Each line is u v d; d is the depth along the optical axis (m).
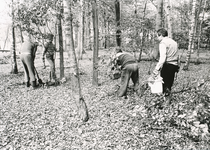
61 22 8.00
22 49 7.27
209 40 23.16
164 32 4.56
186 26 14.85
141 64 12.50
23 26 6.94
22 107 5.58
